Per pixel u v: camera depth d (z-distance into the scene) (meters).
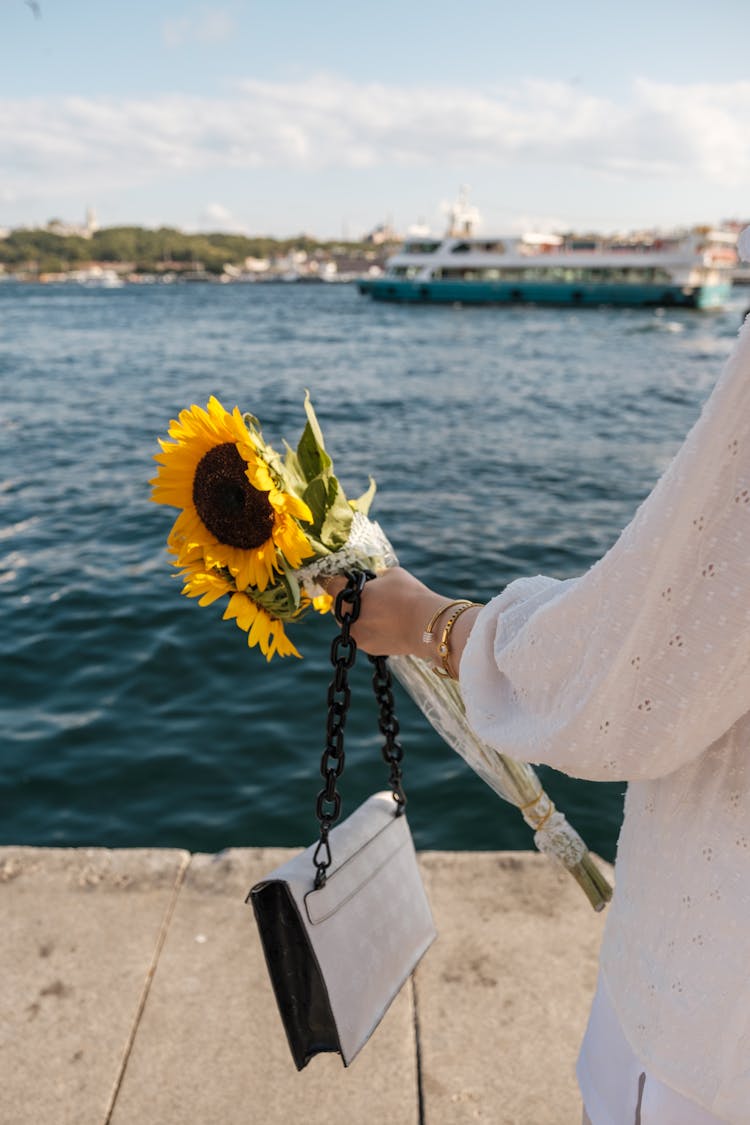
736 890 0.70
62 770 4.76
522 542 9.41
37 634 6.55
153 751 4.94
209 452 1.02
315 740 5.03
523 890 2.50
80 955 2.26
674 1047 0.75
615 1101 0.89
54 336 40.50
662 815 0.76
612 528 10.06
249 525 1.00
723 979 0.71
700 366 29.17
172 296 104.56
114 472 12.33
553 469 13.39
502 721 0.76
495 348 34.81
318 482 1.04
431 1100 1.88
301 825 4.31
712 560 0.61
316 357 31.39
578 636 0.67
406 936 1.30
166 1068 1.96
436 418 18.31
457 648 0.92
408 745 4.99
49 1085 1.91
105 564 8.22
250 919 2.40
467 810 4.42
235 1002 2.13
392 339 39.03
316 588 1.06
